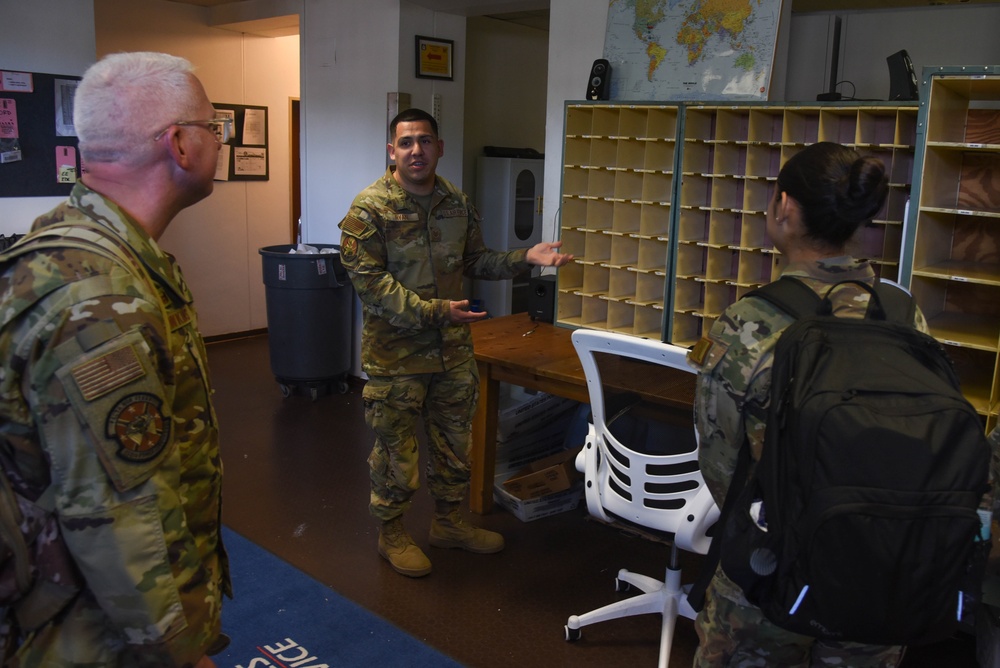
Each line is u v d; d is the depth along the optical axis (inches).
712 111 119.9
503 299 216.5
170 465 43.4
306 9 197.3
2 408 40.9
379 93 183.5
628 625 101.0
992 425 87.6
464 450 115.0
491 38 218.4
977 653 74.6
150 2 210.8
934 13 124.9
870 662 54.6
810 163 52.2
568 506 134.3
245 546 119.0
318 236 204.5
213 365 217.0
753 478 51.4
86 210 44.6
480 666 91.7
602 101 125.9
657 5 127.0
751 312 52.5
